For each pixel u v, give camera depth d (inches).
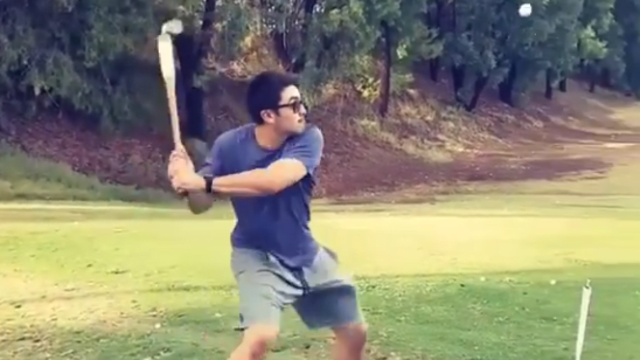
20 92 789.9
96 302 273.3
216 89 985.5
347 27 959.6
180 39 868.0
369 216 526.0
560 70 1705.2
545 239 409.4
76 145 786.8
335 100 1156.5
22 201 576.1
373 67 1191.6
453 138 1269.7
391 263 342.0
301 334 233.8
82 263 330.0
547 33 1450.5
